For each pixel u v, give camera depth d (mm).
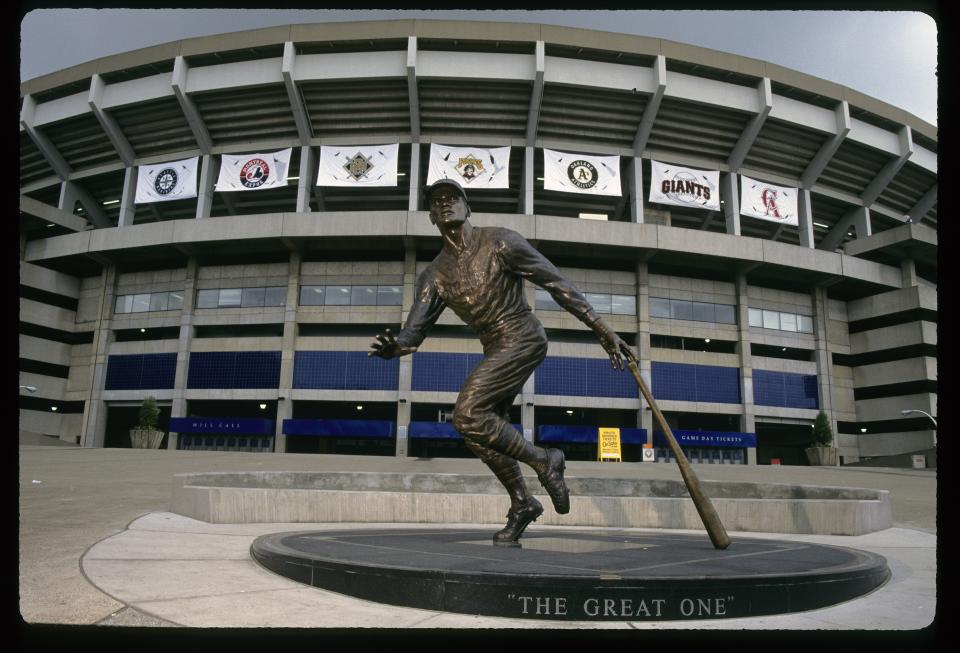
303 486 10555
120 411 50812
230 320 44844
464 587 3598
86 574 4391
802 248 46531
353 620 3379
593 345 44000
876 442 48812
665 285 46406
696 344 48906
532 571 3723
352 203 49062
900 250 50000
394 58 42812
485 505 8812
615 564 4086
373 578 3854
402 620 3406
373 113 45094
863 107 48219
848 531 8766
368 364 42875
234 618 3363
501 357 5195
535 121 44156
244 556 5535
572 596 3482
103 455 27406
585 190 44844
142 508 9445
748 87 46062
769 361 47312
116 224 54781
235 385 43469
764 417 46594
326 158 44875
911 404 47375
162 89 44875
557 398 42781
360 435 41812
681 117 45906
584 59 44281
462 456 47062
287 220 42156
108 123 46281
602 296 45344
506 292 5312
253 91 44406
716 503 8852
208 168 46656
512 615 3500
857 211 53188
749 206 47750
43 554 5195
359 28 42656
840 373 50375
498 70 42625
